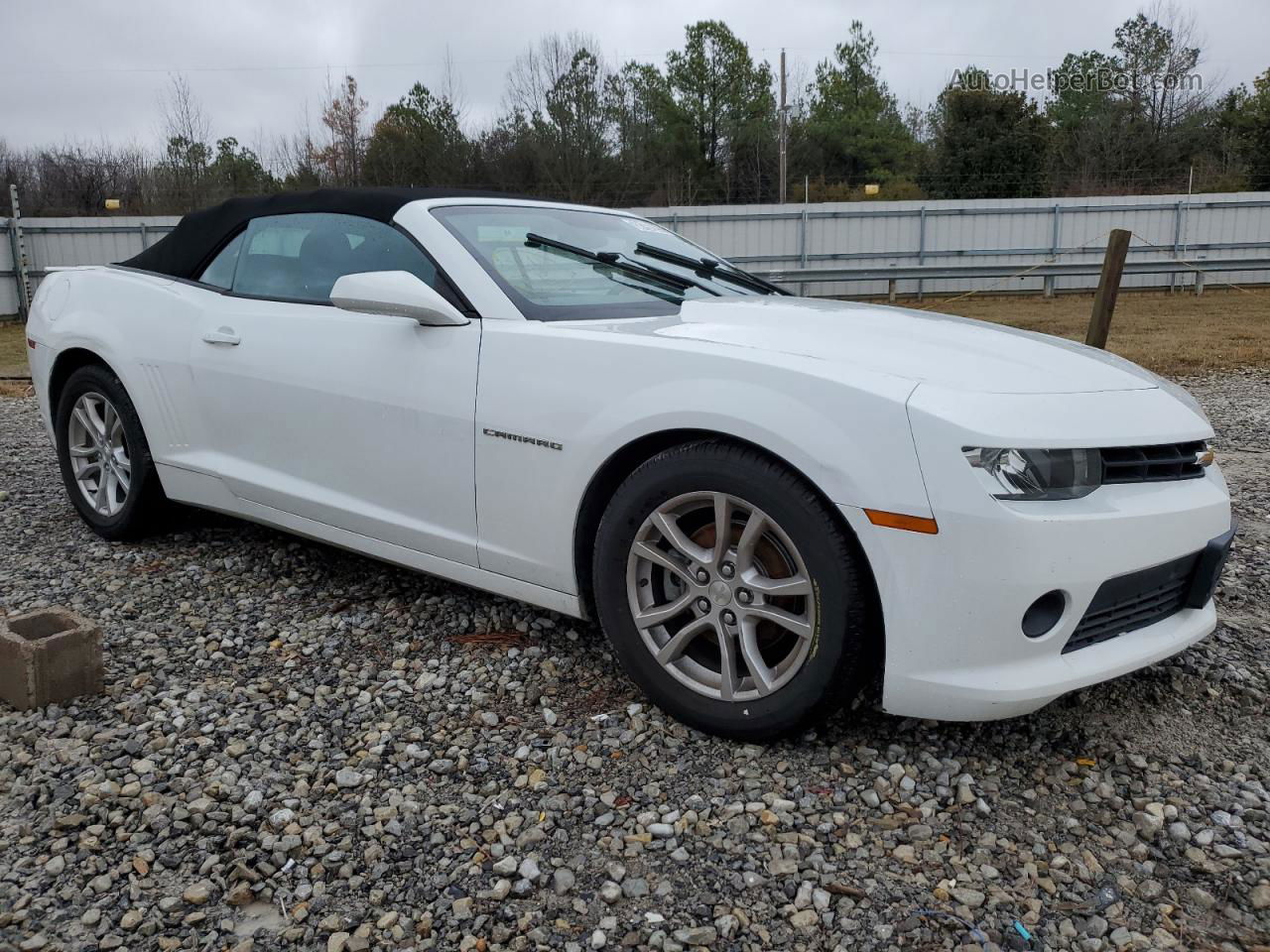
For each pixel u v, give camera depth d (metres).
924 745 2.51
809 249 21.47
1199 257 21.39
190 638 3.19
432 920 1.87
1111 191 38.06
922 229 21.28
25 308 19.52
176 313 3.73
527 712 2.69
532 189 36.84
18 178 33.62
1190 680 2.88
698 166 48.16
